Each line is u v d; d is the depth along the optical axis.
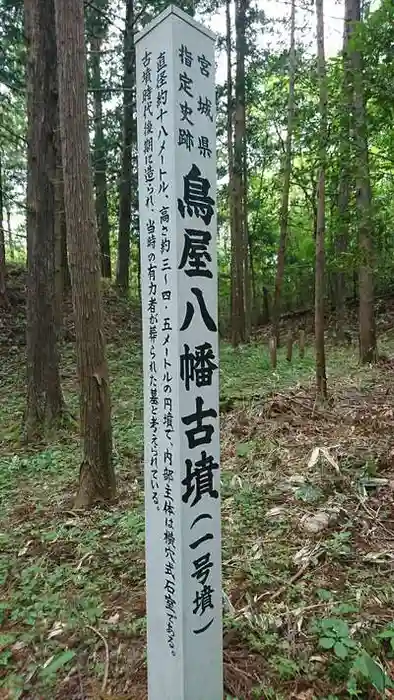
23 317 12.52
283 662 2.40
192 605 2.05
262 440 5.28
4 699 2.39
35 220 6.37
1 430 6.86
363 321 9.20
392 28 3.79
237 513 3.83
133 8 11.80
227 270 20.94
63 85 4.14
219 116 14.29
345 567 3.12
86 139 4.22
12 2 9.05
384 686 2.19
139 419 6.66
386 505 3.83
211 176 2.07
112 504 4.33
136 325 13.64
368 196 5.59
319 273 6.10
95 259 4.33
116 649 2.62
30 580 3.28
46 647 2.68
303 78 8.48
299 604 2.80
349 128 4.61
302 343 10.48
